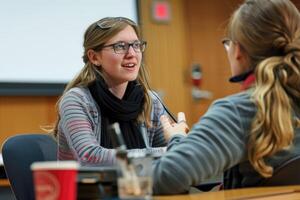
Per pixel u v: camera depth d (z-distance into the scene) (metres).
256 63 2.53
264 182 2.48
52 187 1.69
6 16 6.73
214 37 8.84
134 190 1.96
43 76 6.92
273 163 2.44
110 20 3.95
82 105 3.82
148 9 8.19
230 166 2.43
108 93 3.90
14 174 3.94
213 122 2.39
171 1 8.48
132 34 3.94
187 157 2.30
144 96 4.10
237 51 2.58
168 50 8.39
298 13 2.57
